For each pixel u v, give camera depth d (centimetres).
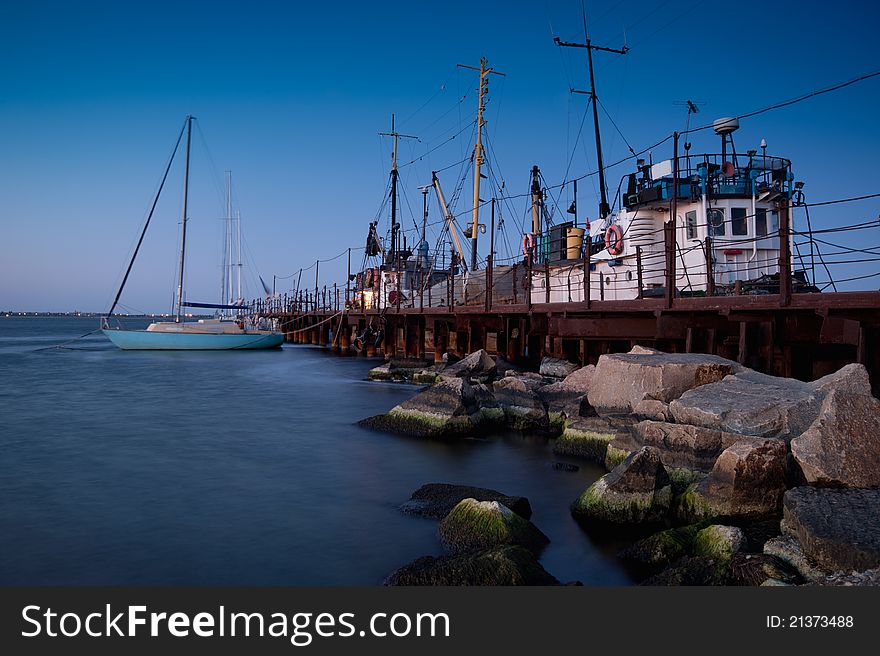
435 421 1689
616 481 996
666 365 1417
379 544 909
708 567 720
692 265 2373
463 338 3375
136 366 4159
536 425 1755
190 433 1797
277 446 1606
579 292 2892
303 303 7856
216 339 5338
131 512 1062
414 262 5381
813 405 1050
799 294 1324
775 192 2328
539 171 3728
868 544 658
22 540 927
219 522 1011
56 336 10494
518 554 749
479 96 4494
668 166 2492
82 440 1692
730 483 927
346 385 3059
